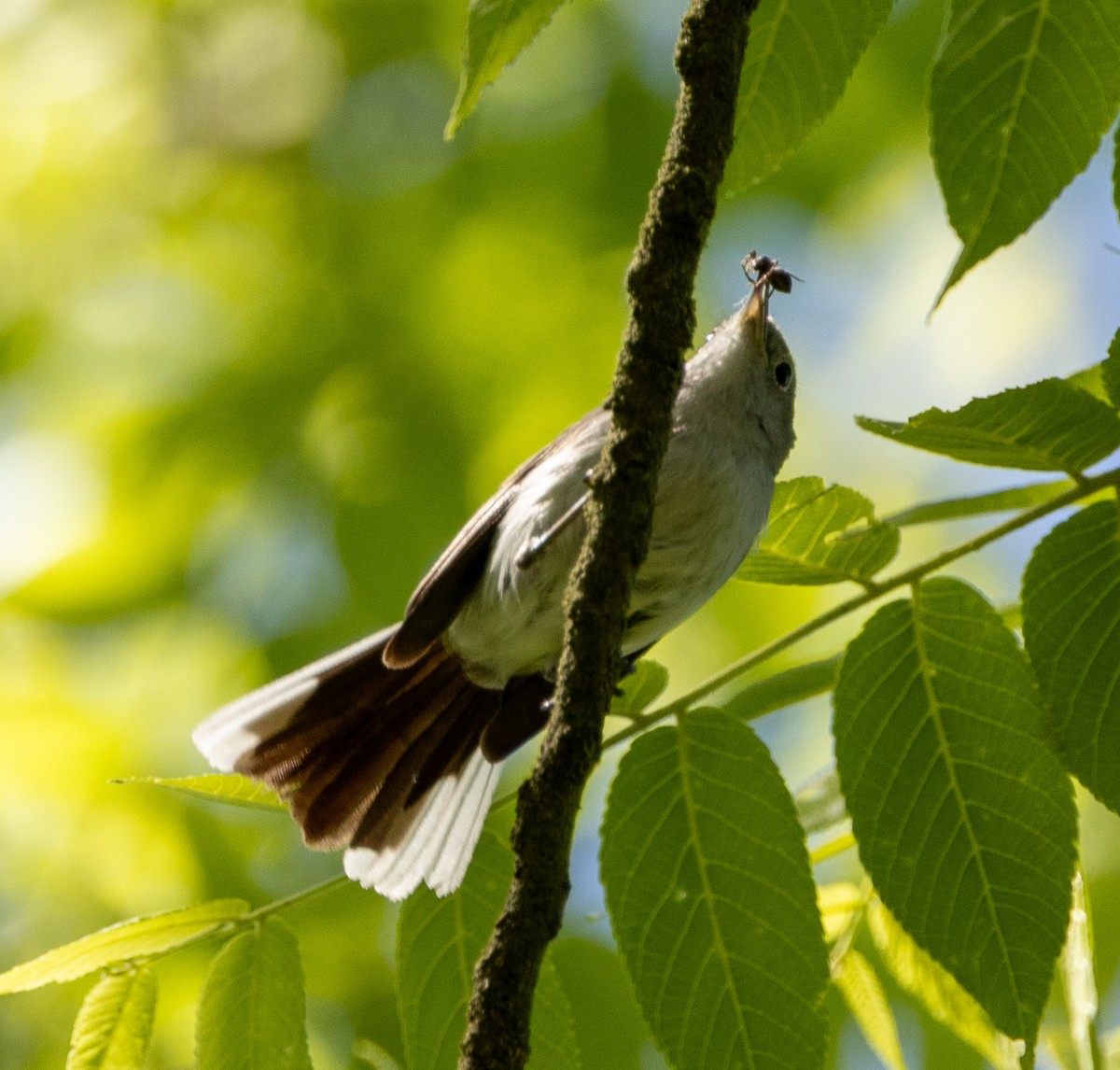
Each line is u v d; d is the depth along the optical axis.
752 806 5.88
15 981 5.98
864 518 6.23
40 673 10.80
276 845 10.88
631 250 11.27
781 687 6.48
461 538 8.35
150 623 10.92
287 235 11.56
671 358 5.48
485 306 11.27
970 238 4.97
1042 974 5.50
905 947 6.80
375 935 10.57
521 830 5.43
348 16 11.81
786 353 9.22
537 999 6.03
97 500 10.78
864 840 5.71
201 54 11.73
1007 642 5.80
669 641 10.99
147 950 6.15
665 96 11.57
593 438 8.33
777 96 5.66
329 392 11.09
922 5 11.35
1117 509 5.64
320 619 10.85
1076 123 4.94
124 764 10.71
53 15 11.65
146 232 11.48
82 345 11.16
